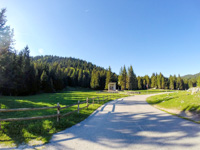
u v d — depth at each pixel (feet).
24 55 127.75
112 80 260.21
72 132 17.21
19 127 17.31
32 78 128.67
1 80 86.48
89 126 20.31
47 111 30.81
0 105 33.06
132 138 14.96
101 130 18.16
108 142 13.78
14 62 108.99
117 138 14.97
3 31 70.95
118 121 23.77
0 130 15.57
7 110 15.29
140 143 13.52
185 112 30.48
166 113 32.04
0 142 13.20
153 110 37.06
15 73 105.19
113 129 18.65
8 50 74.59
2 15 70.18
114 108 41.04
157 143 13.51
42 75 160.66
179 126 20.21
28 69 123.34
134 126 20.26
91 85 271.28
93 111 35.12
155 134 16.37
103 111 35.27
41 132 16.40
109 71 246.06
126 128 19.12
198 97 37.47
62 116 22.27
